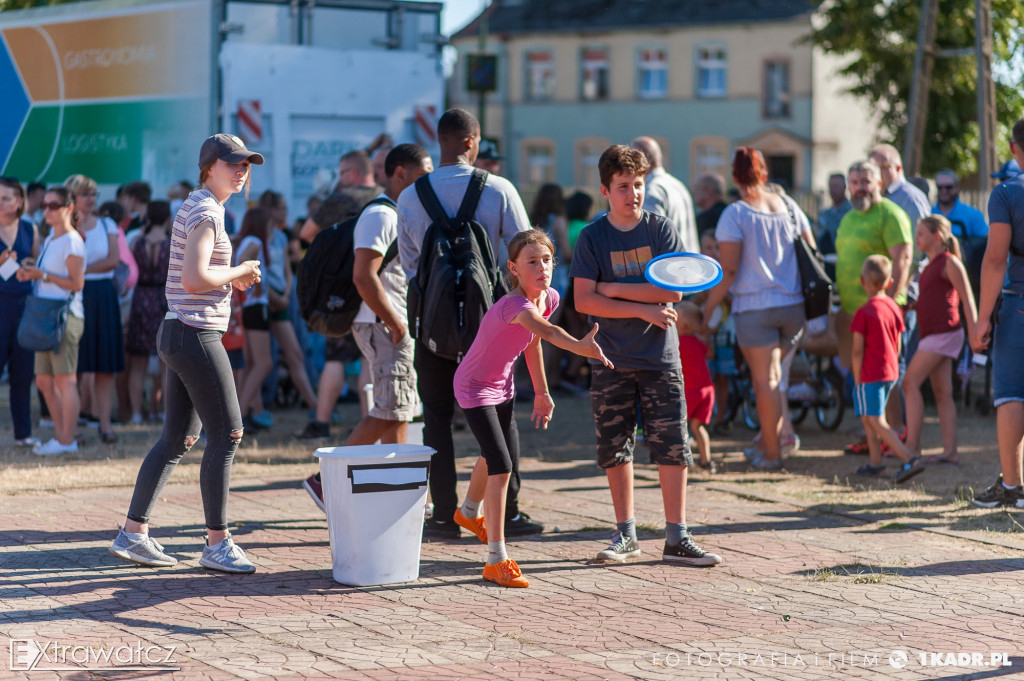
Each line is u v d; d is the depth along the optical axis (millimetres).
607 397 5770
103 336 9266
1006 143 23547
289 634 4590
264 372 10039
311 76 12312
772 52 43812
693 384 8062
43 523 6512
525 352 5508
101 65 13117
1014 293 6879
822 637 4594
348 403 12062
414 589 5277
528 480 7906
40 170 13938
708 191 10742
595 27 46719
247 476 7969
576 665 4242
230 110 11961
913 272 8922
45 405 10641
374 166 8016
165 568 5590
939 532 6355
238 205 12039
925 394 11406
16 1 22578
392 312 6371
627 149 5719
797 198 23344
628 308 5617
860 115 44594
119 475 7918
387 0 12703
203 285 5215
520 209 6172
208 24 12031
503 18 48781
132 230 11383
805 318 8148
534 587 5324
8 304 8969
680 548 5734
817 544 6125
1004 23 23375
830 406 9984
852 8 30750
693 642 4523
